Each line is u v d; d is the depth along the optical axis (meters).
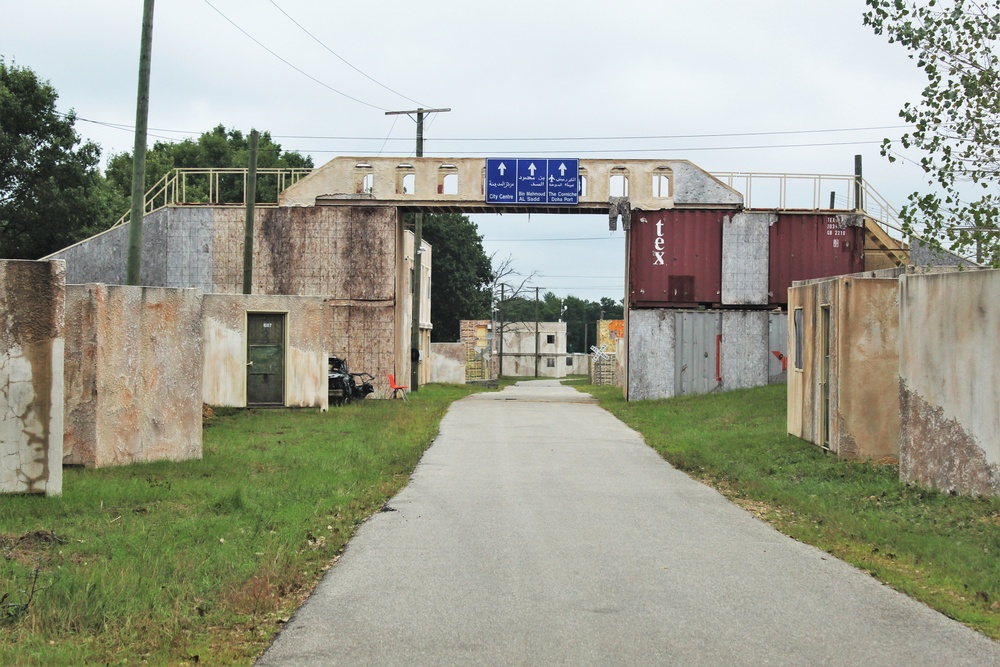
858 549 9.12
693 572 8.22
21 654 5.73
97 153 39.03
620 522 10.59
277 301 24.00
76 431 12.82
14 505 9.97
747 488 12.96
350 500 11.73
